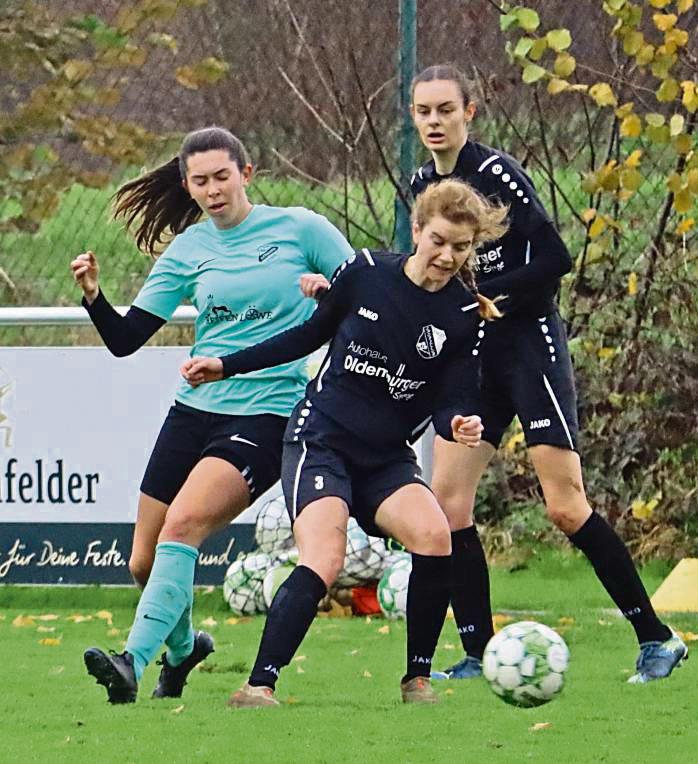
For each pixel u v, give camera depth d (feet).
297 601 57.77
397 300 57.88
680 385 101.91
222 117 106.63
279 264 64.34
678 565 93.35
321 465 58.49
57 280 108.78
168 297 65.41
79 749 52.03
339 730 54.80
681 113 100.17
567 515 68.23
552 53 102.12
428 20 103.76
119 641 80.38
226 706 58.90
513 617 86.69
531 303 67.67
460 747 52.21
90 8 107.24
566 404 68.44
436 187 57.21
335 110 104.32
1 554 95.81
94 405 94.79
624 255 102.58
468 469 70.13
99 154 107.86
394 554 89.71
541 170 103.45
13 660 73.97
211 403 63.46
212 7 106.22
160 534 62.80
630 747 52.60
